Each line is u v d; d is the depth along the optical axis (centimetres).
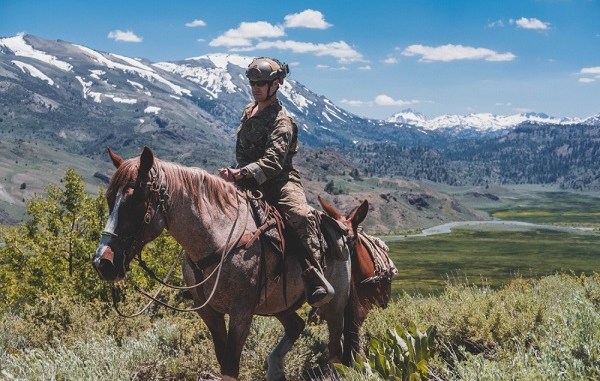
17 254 2683
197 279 491
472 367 391
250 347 664
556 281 934
